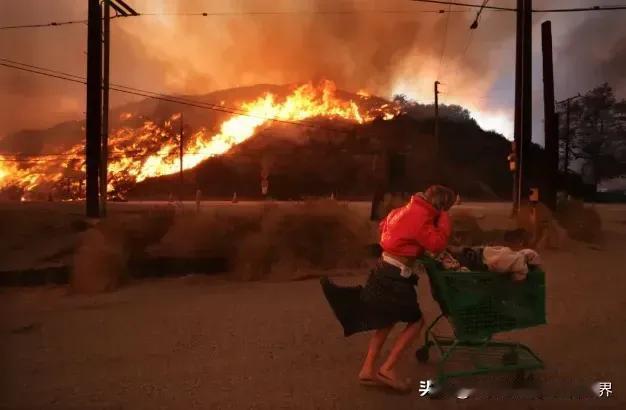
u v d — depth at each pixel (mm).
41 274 9750
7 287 9461
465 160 100062
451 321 5148
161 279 10398
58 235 12734
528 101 20422
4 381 5043
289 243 11094
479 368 5027
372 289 4906
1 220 14156
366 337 6520
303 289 9492
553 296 8922
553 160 18438
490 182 95250
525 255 5176
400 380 4922
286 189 91000
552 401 4793
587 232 16609
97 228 10289
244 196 87938
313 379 5203
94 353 5879
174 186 99000
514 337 6570
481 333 5031
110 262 9555
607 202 68812
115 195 78562
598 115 92812
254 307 8062
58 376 5195
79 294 9055
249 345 6203
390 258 4883
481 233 14930
